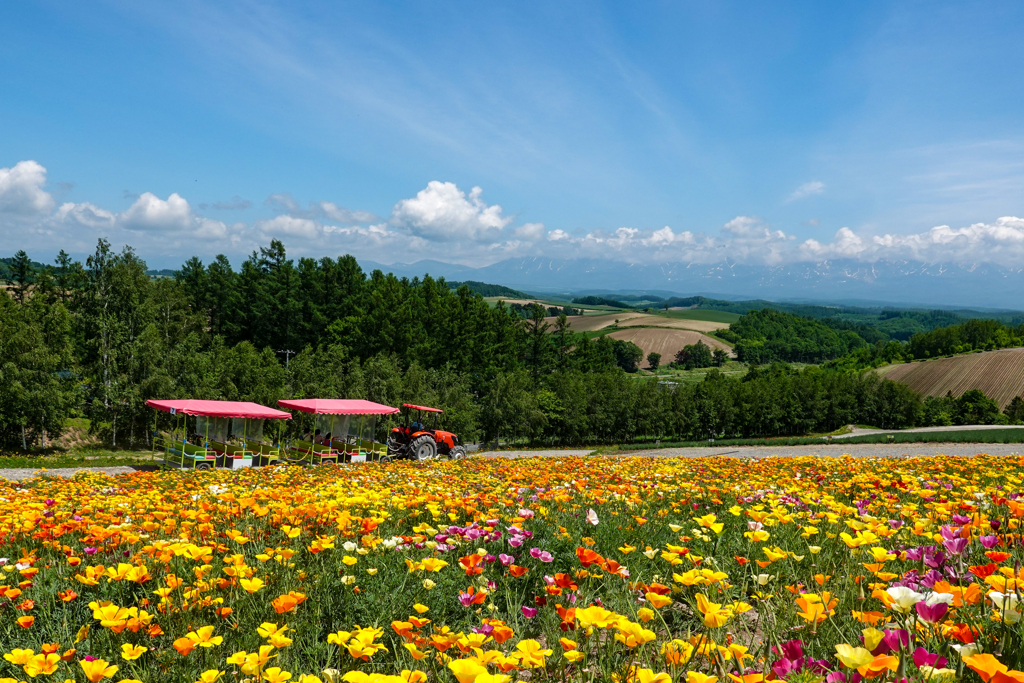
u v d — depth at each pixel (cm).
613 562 304
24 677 249
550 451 4903
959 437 3500
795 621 276
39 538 457
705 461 1405
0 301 4347
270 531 490
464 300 7862
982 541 281
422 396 4988
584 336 9069
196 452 2072
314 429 2477
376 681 179
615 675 219
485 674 163
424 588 345
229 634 286
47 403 3606
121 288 4597
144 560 382
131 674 258
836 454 2956
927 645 208
